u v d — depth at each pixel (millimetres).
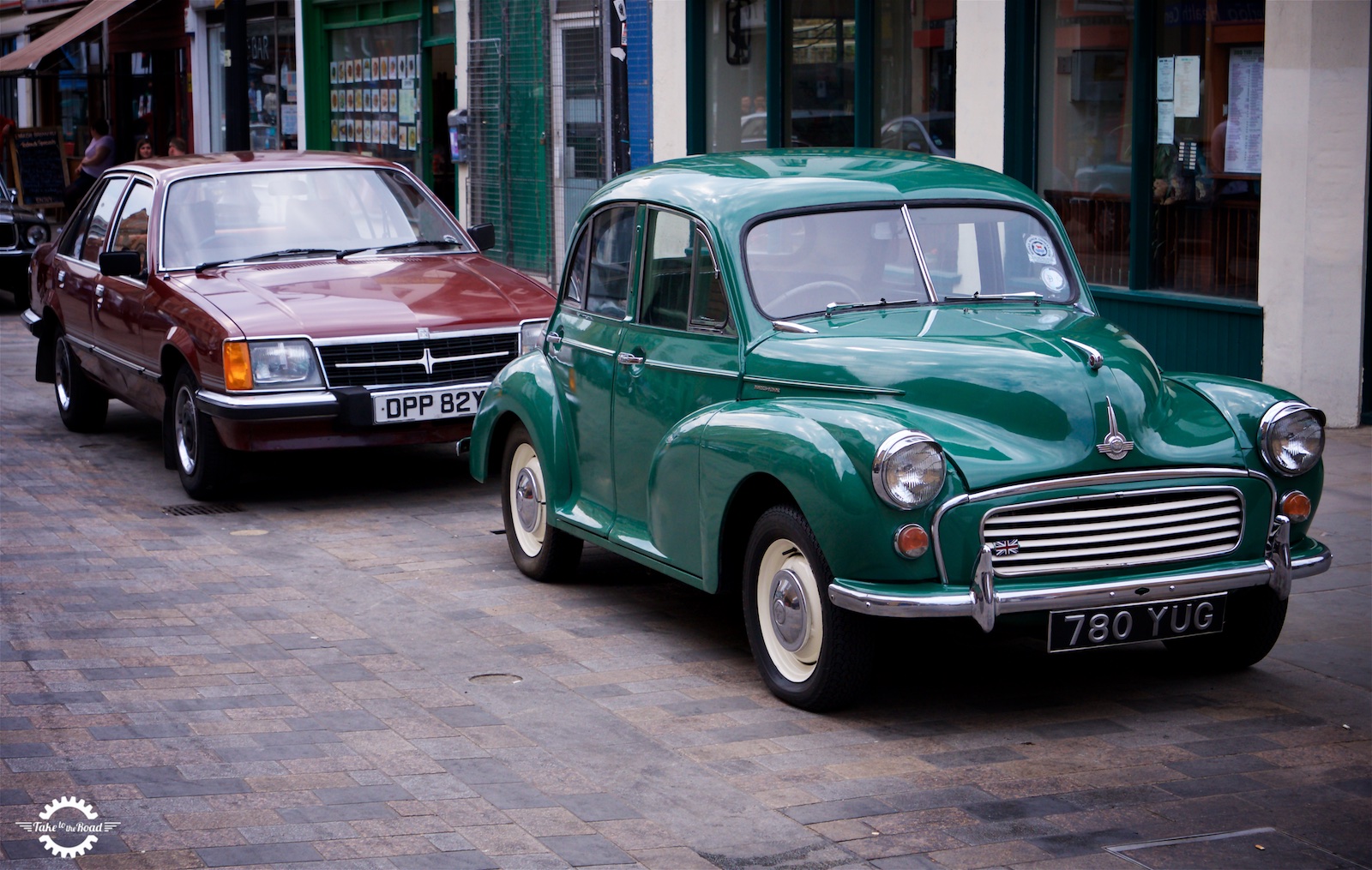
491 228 10773
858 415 5324
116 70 32156
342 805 4836
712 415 5918
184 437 9414
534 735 5469
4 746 5340
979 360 5469
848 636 5430
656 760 5215
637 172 7191
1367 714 5613
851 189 6441
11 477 10133
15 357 15789
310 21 25422
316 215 10383
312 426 8859
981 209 6543
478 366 9195
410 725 5562
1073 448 5293
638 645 6531
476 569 7812
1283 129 10406
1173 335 11586
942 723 5559
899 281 6266
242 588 7445
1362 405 10500
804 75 15781
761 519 5719
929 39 14016
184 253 9984
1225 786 4945
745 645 6551
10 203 19828
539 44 19203
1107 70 12133
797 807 4809
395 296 9352
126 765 5168
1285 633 6566
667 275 6543
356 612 7039
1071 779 5012
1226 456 5496
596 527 6875
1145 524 5355
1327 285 10328
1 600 7211
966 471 5188
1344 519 8297
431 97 22438
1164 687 5938
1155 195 11805
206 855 4453
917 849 4496
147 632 6719
